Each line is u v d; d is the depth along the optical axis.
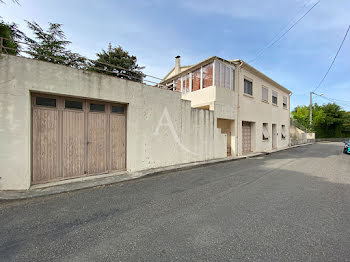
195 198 3.83
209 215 3.03
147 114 6.20
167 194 4.07
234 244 2.23
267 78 12.84
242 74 10.66
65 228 2.60
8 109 3.85
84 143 5.06
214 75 9.06
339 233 2.49
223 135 9.36
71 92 4.59
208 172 6.39
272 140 14.77
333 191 4.32
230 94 9.76
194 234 2.45
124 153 5.86
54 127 4.59
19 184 3.95
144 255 2.02
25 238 2.34
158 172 5.95
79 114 4.98
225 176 5.81
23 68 3.98
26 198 3.65
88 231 2.53
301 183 5.02
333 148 16.02
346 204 3.52
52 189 4.11
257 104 12.11
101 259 1.95
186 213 3.10
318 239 2.34
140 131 6.01
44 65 4.22
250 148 11.93
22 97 3.96
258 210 3.23
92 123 5.21
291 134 19.78
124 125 5.86
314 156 10.82
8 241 2.27
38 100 4.38
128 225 2.69
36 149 4.34
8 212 3.11
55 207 3.33
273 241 2.29
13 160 3.89
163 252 2.07
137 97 5.92
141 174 5.57
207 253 2.05
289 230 2.56
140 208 3.31
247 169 6.96
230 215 3.03
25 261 1.91
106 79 5.20
